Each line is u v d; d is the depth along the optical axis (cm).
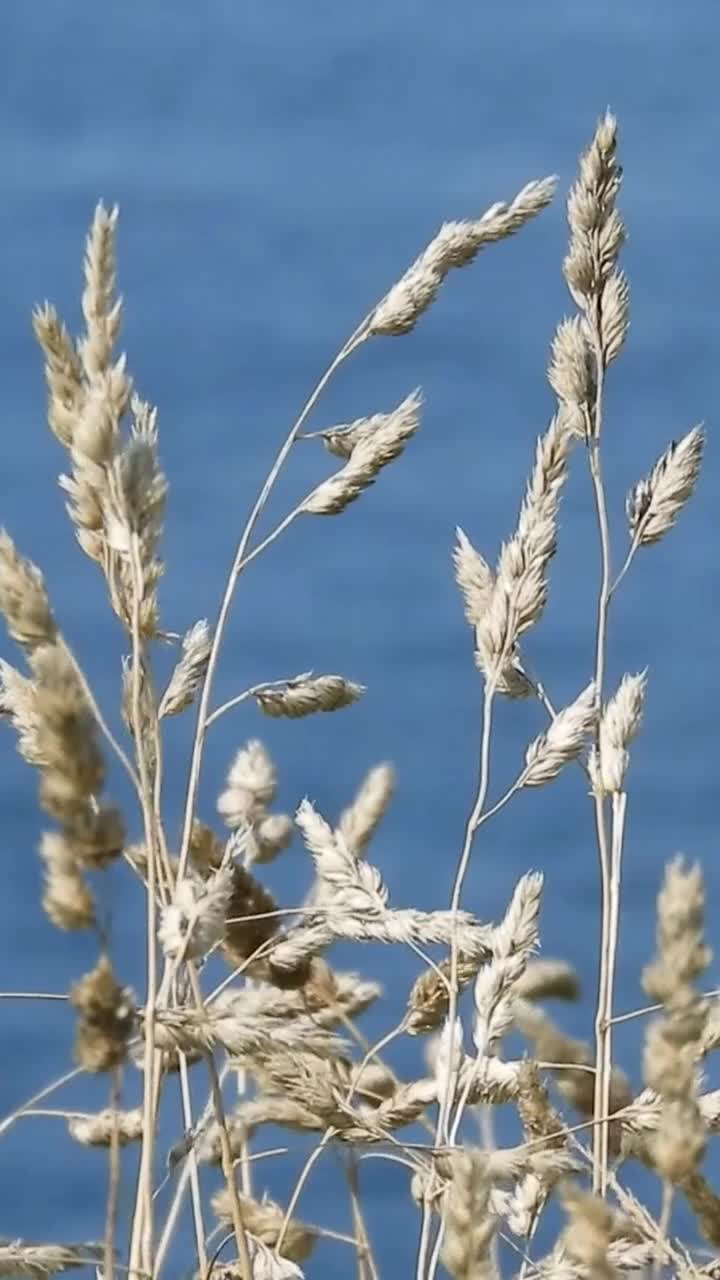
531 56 933
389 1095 67
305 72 951
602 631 68
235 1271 64
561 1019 72
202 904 56
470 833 65
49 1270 59
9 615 57
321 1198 135
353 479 67
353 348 70
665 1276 61
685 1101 52
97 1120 63
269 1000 60
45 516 496
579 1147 64
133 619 59
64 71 909
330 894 66
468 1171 53
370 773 74
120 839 53
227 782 67
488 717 66
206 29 945
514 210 70
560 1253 60
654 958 52
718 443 561
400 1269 132
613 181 69
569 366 68
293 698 65
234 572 65
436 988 67
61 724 53
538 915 65
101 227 61
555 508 67
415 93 943
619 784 67
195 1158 62
